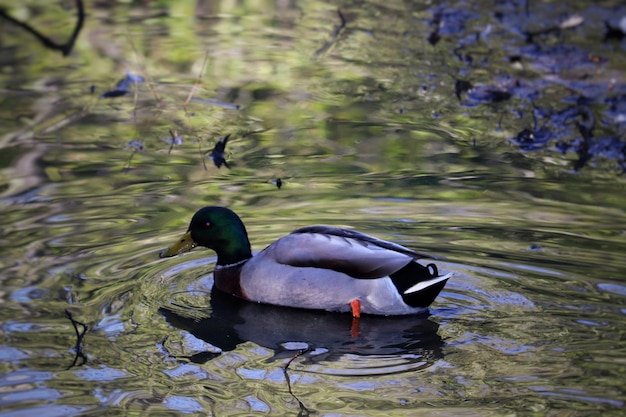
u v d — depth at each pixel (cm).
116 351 868
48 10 2122
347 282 995
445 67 1759
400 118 1552
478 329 910
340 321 980
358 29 2000
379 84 1698
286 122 1541
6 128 1494
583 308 936
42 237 1113
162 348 881
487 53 1806
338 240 1016
